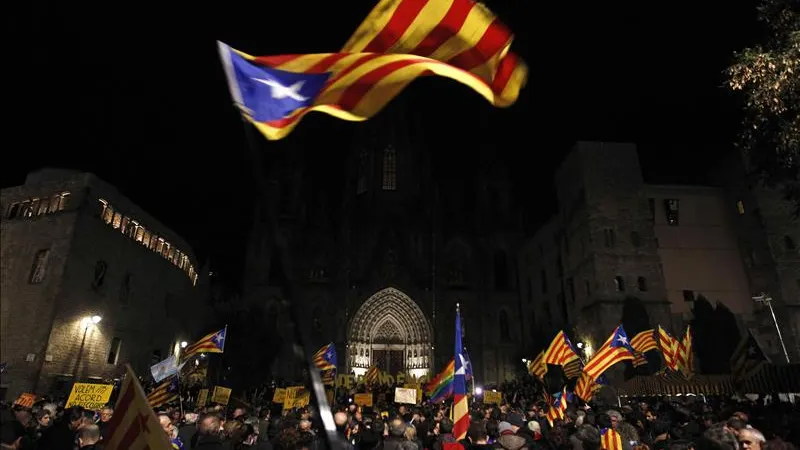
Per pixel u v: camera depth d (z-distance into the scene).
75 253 36.47
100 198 39.78
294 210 75.38
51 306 34.38
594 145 53.06
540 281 64.19
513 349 68.94
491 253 74.56
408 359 68.69
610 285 47.75
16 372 32.88
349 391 47.09
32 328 34.09
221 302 67.31
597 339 46.81
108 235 40.50
